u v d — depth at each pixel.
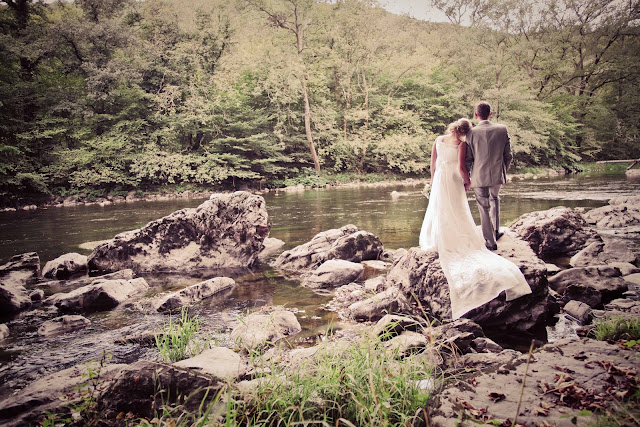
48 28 24.08
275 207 17.78
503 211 13.49
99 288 5.89
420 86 38.44
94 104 26.83
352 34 34.38
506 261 4.67
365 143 34.53
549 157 41.22
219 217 8.65
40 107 25.12
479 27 38.62
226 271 8.12
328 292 6.33
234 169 29.23
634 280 5.86
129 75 25.52
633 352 2.87
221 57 31.58
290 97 31.05
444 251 4.94
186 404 2.64
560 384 2.46
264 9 30.41
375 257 8.57
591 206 14.12
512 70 39.97
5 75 23.58
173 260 8.50
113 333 4.81
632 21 39.78
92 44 26.12
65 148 25.88
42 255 9.44
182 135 30.58
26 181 22.44
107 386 2.93
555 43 41.66
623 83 41.75
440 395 2.54
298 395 2.63
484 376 2.74
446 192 5.10
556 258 7.97
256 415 2.52
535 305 4.63
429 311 5.10
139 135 27.72
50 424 2.64
